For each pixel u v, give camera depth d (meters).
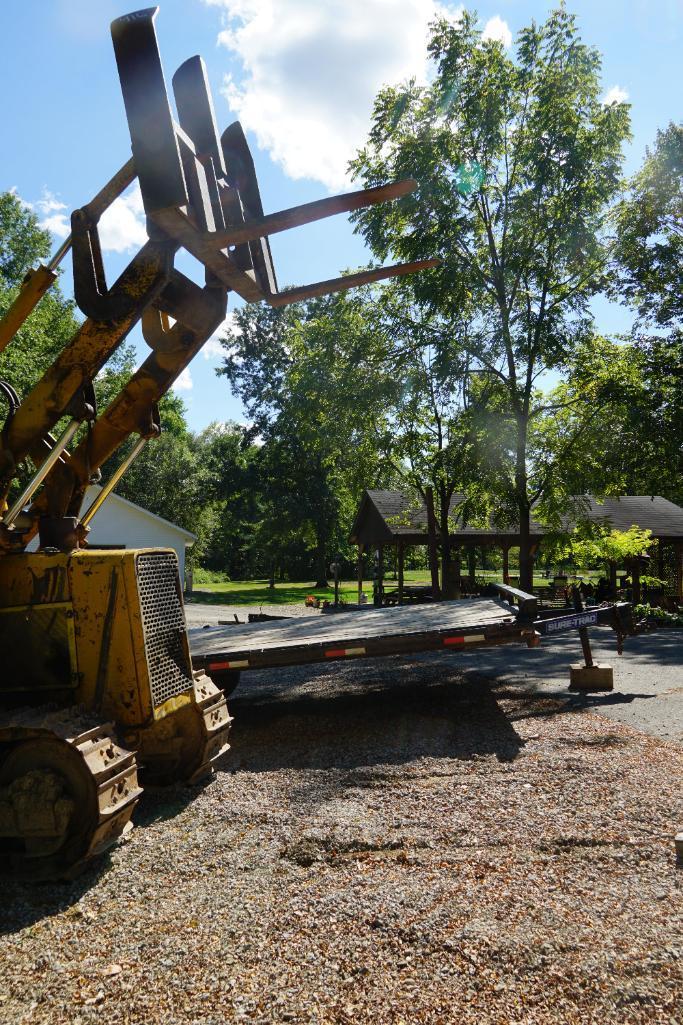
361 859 4.39
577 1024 2.75
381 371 24.28
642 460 24.67
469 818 4.98
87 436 5.47
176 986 3.12
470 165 23.45
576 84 22.73
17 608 5.19
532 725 7.69
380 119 23.80
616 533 24.78
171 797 5.75
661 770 5.87
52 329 36.44
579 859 4.22
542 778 5.80
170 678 5.52
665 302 25.86
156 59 3.84
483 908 3.63
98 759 4.40
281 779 6.16
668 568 30.00
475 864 4.21
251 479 57.84
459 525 29.48
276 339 54.91
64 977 3.23
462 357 23.72
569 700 9.02
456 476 23.02
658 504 32.06
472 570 33.06
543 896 3.75
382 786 5.84
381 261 24.78
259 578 80.88
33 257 38.91
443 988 3.00
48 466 5.03
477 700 9.34
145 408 5.58
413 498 28.67
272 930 3.54
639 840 4.46
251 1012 2.91
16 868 4.34
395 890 3.89
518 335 23.34
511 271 23.19
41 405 4.98
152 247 4.60
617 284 24.80
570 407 24.20
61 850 4.32
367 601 39.34
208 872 4.31
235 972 3.19
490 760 6.40
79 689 5.14
